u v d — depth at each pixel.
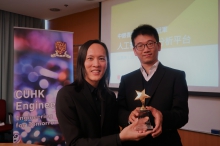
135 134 0.90
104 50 1.14
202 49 2.59
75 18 4.14
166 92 1.20
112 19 3.47
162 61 2.94
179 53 2.79
